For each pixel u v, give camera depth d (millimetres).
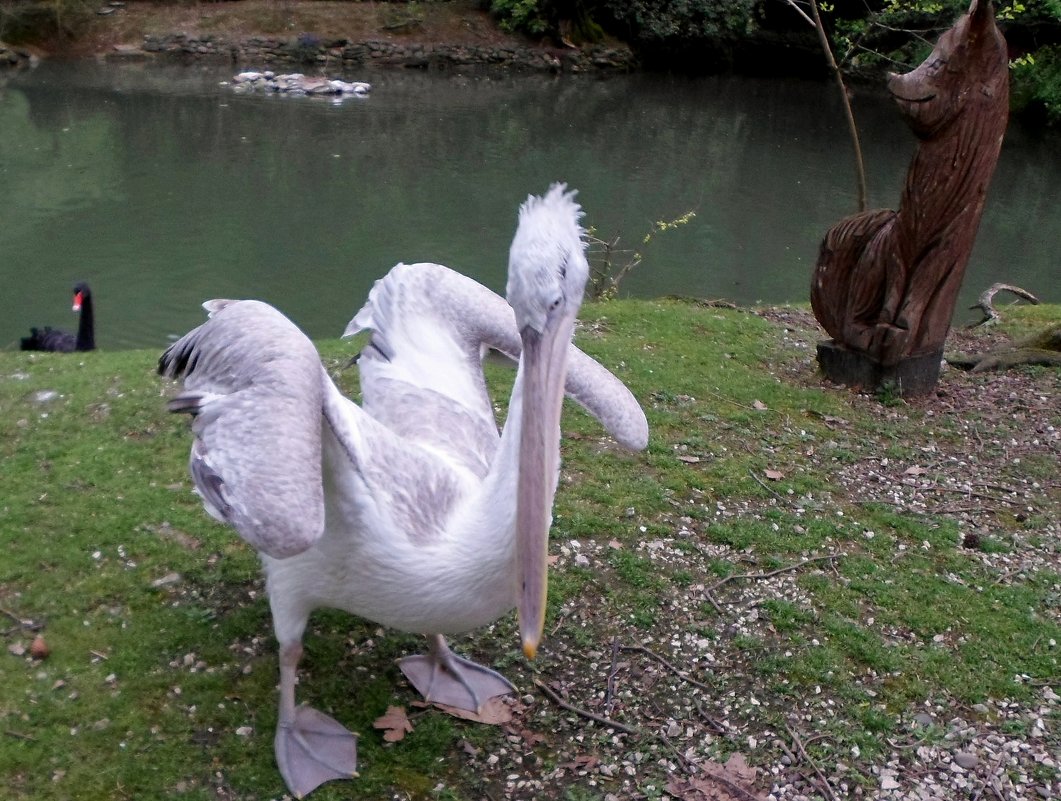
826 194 9258
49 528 2271
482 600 1627
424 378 1967
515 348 2020
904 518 2686
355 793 1770
